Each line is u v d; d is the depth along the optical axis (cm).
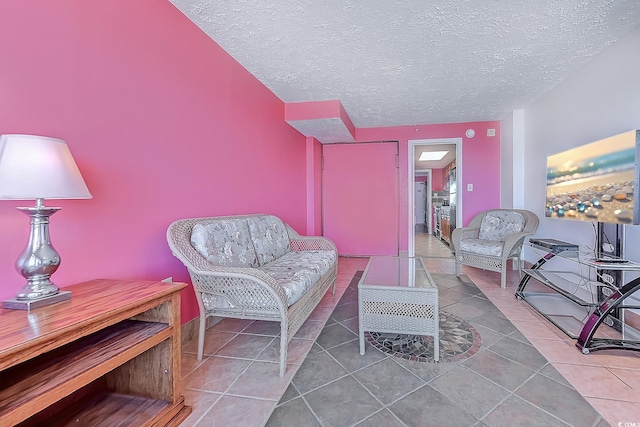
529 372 157
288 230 310
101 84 140
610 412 126
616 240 204
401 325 176
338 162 512
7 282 109
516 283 324
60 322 88
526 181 382
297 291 175
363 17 192
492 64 260
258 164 297
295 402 136
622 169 182
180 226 175
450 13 188
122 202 152
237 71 255
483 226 385
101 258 142
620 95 223
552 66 264
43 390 84
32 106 113
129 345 110
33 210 102
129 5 154
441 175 956
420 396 139
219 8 184
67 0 126
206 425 122
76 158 130
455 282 329
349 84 305
